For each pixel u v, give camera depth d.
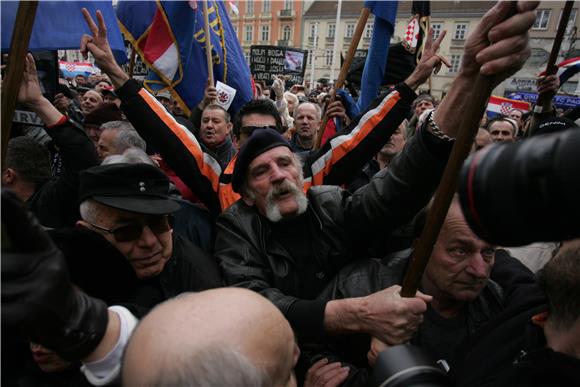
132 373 0.53
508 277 1.33
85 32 1.82
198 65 3.13
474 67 0.91
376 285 1.27
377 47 2.51
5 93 0.75
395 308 0.93
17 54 0.75
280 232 1.48
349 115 3.33
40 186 2.03
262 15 39.56
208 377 0.49
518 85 15.30
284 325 0.61
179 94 3.12
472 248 1.12
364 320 0.99
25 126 3.02
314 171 1.92
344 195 1.53
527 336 0.78
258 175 1.45
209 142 2.94
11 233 0.46
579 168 0.34
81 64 10.05
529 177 0.36
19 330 0.48
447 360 1.20
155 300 1.24
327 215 1.46
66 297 0.53
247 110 2.56
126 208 1.12
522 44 0.73
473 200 0.40
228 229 1.47
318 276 1.43
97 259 1.18
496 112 6.02
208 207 1.88
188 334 0.52
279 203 1.41
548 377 0.66
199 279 1.31
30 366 1.02
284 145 1.49
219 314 0.55
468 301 1.24
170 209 1.20
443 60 1.67
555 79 2.27
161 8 2.75
